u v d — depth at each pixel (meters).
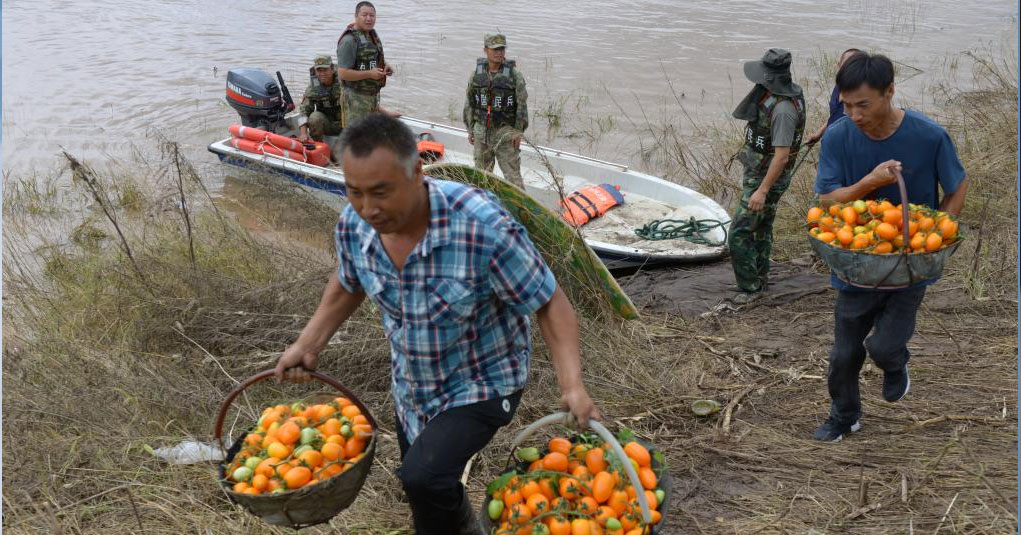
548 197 8.34
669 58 13.45
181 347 5.15
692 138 10.16
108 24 15.69
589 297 5.34
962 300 5.57
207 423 4.36
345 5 17.36
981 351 4.89
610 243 7.21
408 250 2.51
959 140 8.77
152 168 9.10
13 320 5.81
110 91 12.01
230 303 5.44
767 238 6.00
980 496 3.56
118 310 5.46
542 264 2.55
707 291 6.30
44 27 15.45
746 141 5.77
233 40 14.73
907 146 3.43
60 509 3.65
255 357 4.96
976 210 6.90
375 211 2.34
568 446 2.71
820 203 3.68
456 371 2.64
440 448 2.60
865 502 3.57
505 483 2.65
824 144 3.62
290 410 2.83
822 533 3.42
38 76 12.65
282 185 8.00
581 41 14.49
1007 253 6.07
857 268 3.38
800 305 5.91
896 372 3.82
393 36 14.97
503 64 7.96
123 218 7.92
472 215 2.46
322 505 2.58
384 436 4.24
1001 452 3.86
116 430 4.23
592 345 4.95
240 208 8.12
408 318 2.57
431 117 11.25
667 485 2.66
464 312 2.53
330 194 8.28
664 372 4.89
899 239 3.34
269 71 13.10
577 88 12.12
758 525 3.52
